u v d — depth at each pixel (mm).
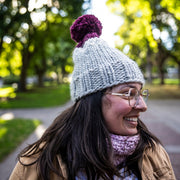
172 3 8445
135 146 1155
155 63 28953
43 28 20031
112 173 1112
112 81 1146
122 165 1202
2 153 4609
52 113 10703
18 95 19938
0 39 13469
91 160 1093
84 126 1157
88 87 1191
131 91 1143
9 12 12875
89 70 1199
